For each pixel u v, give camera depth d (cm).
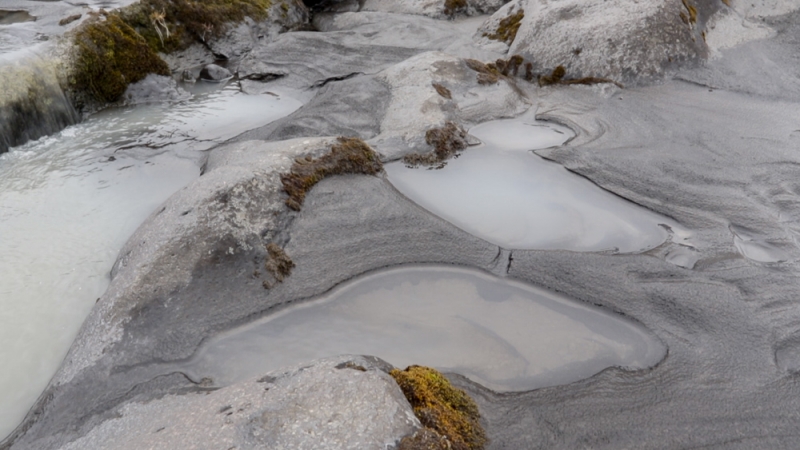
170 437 243
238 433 236
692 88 676
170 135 618
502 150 562
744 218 445
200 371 321
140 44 726
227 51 877
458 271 396
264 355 332
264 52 845
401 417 245
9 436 291
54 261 419
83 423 291
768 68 701
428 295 378
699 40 725
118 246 436
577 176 511
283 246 400
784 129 576
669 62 698
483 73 688
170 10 820
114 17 734
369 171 492
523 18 816
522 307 369
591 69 700
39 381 327
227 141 595
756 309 355
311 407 244
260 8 952
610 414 290
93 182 525
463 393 295
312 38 883
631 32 699
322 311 363
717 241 420
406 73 665
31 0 834
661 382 311
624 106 642
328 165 471
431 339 344
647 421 286
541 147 567
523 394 304
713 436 278
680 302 362
